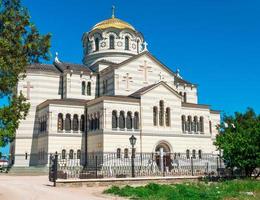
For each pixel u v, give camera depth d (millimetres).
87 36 82938
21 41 24969
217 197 25891
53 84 72875
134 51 81188
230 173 46000
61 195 27219
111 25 80938
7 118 23891
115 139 59938
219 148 43688
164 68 73938
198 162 61688
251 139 41906
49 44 26406
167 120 65688
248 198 25547
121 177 41188
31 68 71062
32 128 69125
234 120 45906
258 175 44938
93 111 63312
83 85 74000
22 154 67938
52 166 41219
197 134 68375
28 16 25266
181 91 79500
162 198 26109
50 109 63250
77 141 64312
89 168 51281
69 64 78812
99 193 29797
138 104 63250
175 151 65125
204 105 70938
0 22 24734
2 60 23219
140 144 61938
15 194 27656
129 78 70312
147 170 50500
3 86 24156
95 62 78812
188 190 28406
